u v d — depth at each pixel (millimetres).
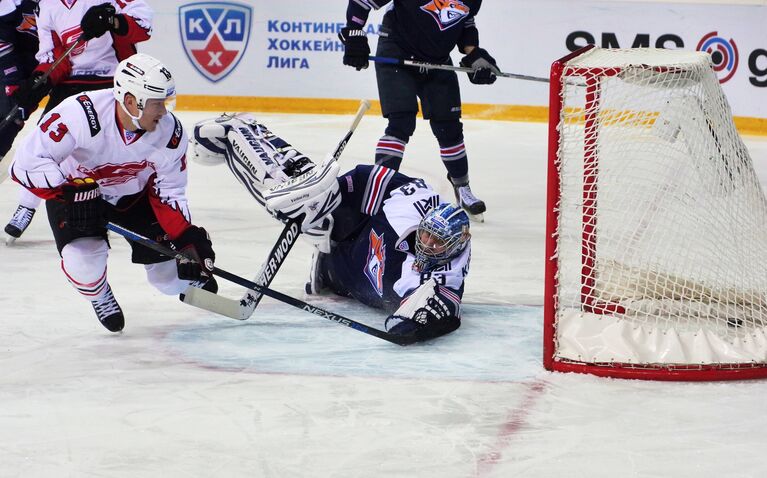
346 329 7461
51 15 9352
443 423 5605
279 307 8023
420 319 7035
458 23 11094
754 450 5285
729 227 7098
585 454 5207
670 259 7152
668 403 5961
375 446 5262
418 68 11320
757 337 6617
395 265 7512
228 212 12000
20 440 5262
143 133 6547
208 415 5664
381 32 11297
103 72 9492
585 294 6977
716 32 19328
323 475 4895
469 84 20172
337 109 20281
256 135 8297
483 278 9180
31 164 6363
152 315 7707
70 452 5117
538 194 13703
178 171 6879
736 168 7066
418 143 18062
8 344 6922
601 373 6398
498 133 18828
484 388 6203
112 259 9508
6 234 10469
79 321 7504
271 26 19938
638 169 7074
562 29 19734
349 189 7680
